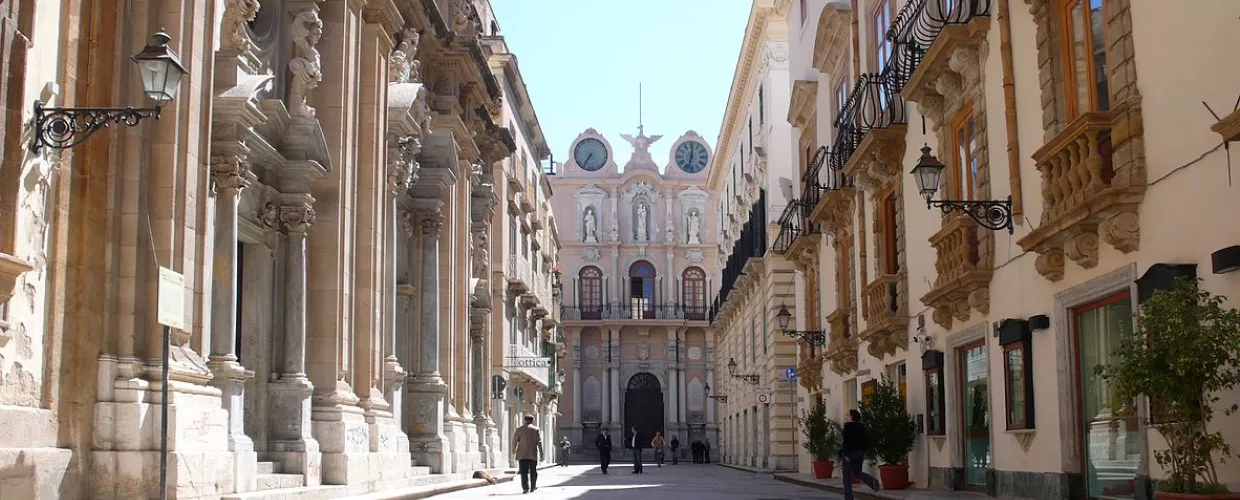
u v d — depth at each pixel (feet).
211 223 45.65
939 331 64.80
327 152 57.62
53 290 36.63
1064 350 46.44
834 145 86.02
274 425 55.01
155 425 39.01
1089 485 45.57
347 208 61.46
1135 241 39.78
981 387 58.75
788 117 112.78
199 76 43.01
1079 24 45.14
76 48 37.86
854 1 82.38
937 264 61.05
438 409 81.25
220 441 43.27
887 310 72.64
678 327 237.04
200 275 43.14
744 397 163.94
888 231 76.48
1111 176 41.34
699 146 246.47
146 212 40.57
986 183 55.31
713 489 81.87
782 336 127.13
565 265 240.12
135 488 38.09
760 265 135.95
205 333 43.42
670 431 234.17
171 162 41.04
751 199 150.71
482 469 94.02
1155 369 32.81
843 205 87.97
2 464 32.86
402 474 67.72
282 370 56.29
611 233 240.53
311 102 60.80
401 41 74.84
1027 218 50.19
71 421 37.50
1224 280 34.09
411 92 71.36
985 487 58.08
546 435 178.50
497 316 121.19
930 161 51.24
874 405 70.08
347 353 61.26
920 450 69.36
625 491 77.51
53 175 36.52
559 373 202.90
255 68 52.06
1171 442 34.50
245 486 46.16
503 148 109.09
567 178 243.19
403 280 81.25
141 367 39.58
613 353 236.02
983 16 54.60
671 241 240.53
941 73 59.41
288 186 56.59
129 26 40.29
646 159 245.45
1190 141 35.94
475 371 100.53
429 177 83.76
